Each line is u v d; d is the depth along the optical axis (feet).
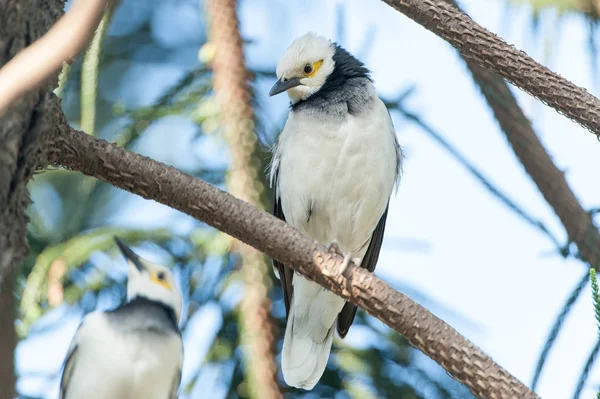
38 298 28.86
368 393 30.53
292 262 20.51
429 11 23.43
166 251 30.71
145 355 22.12
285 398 31.37
